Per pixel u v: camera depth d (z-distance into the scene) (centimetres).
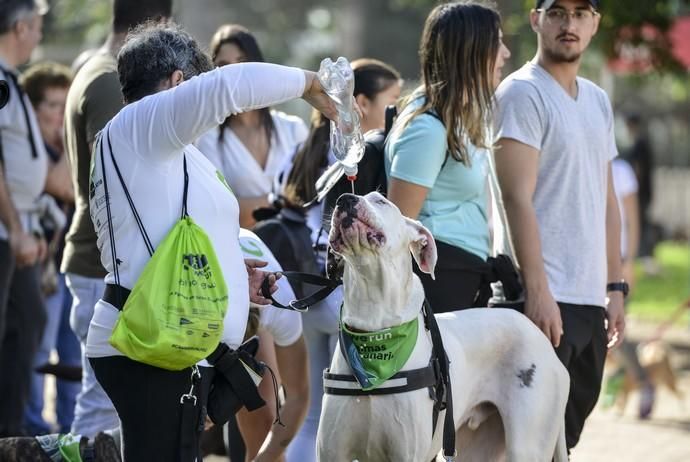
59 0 5112
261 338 913
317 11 5575
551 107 931
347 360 750
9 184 1178
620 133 4731
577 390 970
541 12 948
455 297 889
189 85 685
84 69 1002
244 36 1109
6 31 1166
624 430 1495
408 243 756
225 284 705
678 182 4706
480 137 872
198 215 713
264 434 941
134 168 699
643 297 2841
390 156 881
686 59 2017
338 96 721
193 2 3953
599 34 1991
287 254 983
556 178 937
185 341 684
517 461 836
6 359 1170
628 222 1756
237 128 1129
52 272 1308
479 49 863
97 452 859
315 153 1002
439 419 788
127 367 705
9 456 845
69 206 1388
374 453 766
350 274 751
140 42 735
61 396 1305
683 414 1605
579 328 939
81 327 1005
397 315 748
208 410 733
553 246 940
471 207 900
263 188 1132
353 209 723
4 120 1163
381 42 4953
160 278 686
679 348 2122
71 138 999
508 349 854
